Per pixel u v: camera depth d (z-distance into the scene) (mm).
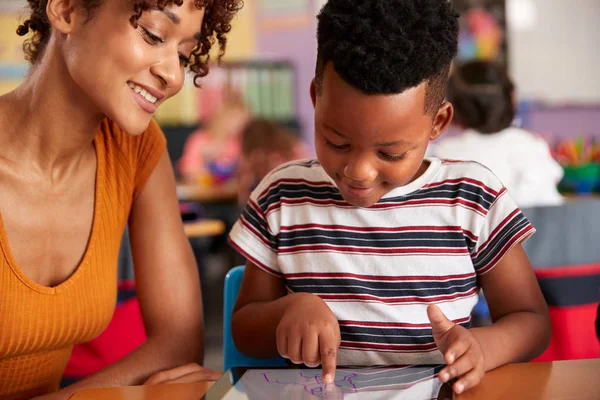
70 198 1083
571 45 5785
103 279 1115
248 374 785
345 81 835
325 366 787
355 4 875
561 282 1541
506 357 875
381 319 1036
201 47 1065
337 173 897
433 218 1064
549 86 5777
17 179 1034
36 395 1111
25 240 1039
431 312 815
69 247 1081
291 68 5516
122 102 910
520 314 995
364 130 834
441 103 924
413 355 1024
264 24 5688
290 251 1093
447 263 1051
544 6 5695
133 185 1177
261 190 1149
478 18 5598
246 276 1137
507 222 1043
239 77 5359
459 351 763
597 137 5871
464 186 1074
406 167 875
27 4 1049
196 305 1193
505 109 2658
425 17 870
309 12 5621
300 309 888
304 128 5625
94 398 750
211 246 3975
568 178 4781
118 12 878
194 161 4941
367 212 1075
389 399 697
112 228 1134
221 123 5066
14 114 1036
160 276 1178
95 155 1126
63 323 1058
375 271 1056
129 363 1098
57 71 981
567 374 770
